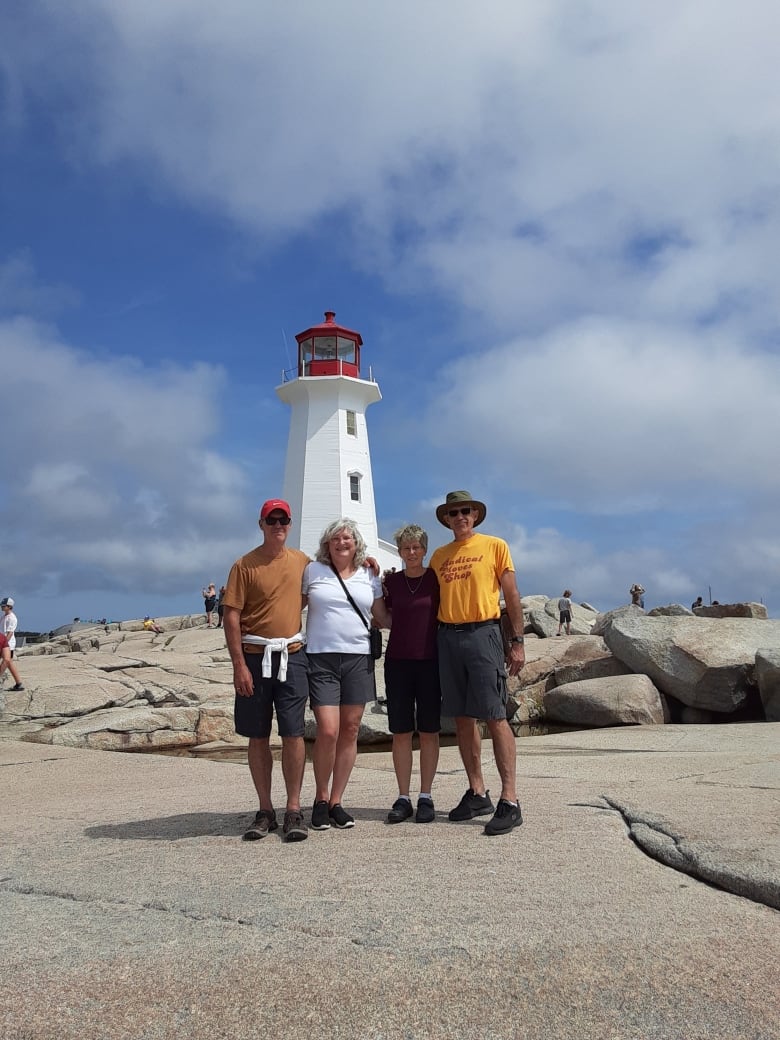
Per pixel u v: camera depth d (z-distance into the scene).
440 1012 2.81
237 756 14.12
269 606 5.38
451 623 5.46
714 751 9.59
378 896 3.88
